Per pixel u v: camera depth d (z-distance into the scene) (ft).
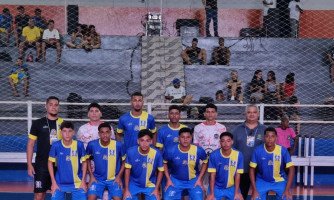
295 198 34.22
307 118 47.29
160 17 56.90
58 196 26.40
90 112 28.68
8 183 37.40
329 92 51.75
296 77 52.85
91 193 26.99
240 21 61.46
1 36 53.36
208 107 28.30
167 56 52.54
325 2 61.00
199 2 61.21
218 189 27.45
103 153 27.30
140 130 27.30
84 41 53.36
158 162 27.17
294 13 57.57
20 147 40.68
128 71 52.47
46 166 27.07
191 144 27.40
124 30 61.46
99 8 61.21
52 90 50.67
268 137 26.63
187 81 50.96
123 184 27.96
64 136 26.45
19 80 49.29
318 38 56.13
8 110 47.44
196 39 52.11
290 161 27.09
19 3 60.23
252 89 45.34
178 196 27.32
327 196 34.83
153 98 48.14
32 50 52.16
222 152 27.07
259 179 27.68
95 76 52.01
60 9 60.44
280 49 54.75
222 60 52.21
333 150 41.06
